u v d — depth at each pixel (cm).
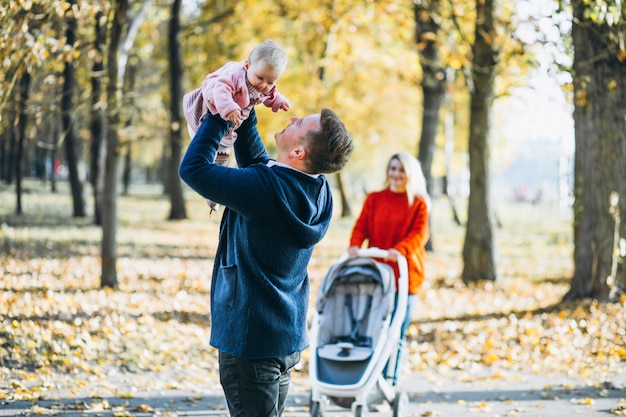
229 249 346
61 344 807
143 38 2798
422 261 660
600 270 1162
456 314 1227
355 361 572
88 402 652
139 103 3030
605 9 969
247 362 338
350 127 2770
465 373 867
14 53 786
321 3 1867
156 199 4681
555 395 748
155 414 633
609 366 866
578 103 1159
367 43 2250
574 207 1193
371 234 691
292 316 347
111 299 1140
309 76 2569
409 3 1691
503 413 680
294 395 748
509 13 1443
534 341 992
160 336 943
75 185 2773
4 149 4562
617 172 1157
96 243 1944
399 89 2736
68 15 946
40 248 1739
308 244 349
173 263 1722
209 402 691
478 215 1595
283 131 358
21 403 625
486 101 1559
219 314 343
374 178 4894
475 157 1588
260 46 350
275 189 334
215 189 325
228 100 333
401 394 615
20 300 1006
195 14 2997
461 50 1564
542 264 2017
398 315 601
